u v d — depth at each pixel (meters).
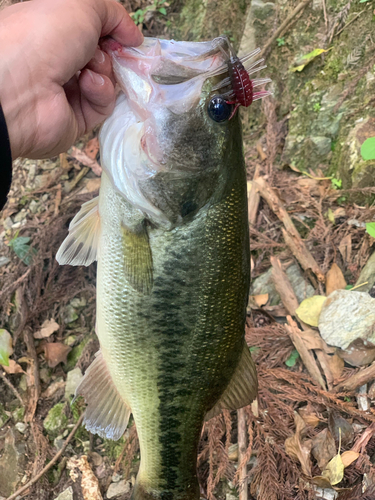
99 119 0.28
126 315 0.28
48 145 0.26
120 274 0.28
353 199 0.48
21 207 0.55
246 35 0.55
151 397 0.29
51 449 0.42
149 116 0.25
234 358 0.30
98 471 0.41
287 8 0.52
